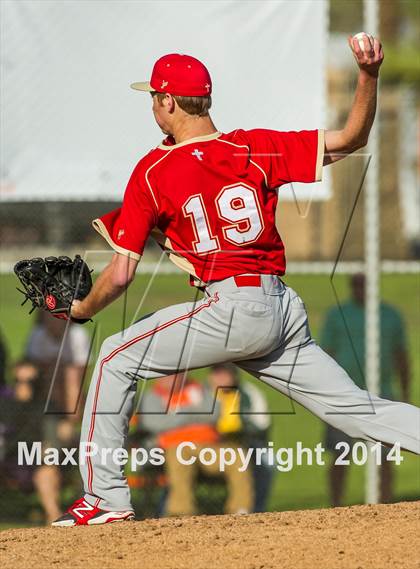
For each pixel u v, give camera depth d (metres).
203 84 14.87
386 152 38.41
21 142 21.80
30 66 21.70
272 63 21.88
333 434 23.14
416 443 15.15
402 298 35.94
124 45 21.75
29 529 14.90
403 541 13.32
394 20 35.53
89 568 12.65
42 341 22.88
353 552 12.93
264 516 15.38
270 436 23.88
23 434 22.73
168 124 15.03
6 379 23.05
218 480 22.47
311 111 21.92
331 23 28.36
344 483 23.20
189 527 14.61
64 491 22.72
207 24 21.73
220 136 14.86
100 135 21.89
